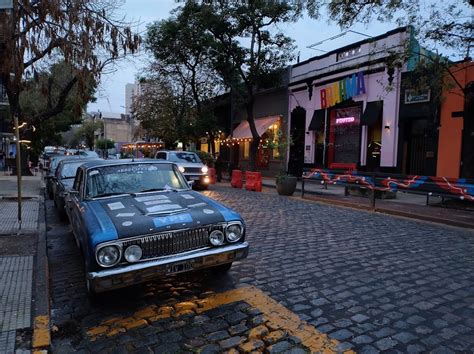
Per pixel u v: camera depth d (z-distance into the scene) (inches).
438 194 358.3
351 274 207.6
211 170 798.5
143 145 1690.5
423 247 264.8
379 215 398.3
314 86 814.5
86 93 494.3
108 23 417.1
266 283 194.1
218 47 816.9
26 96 968.3
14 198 486.3
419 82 464.8
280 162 919.0
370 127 679.1
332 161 773.3
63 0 388.2
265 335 142.2
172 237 163.2
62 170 402.6
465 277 203.2
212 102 1081.4
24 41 374.6
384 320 153.4
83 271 220.7
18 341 135.9
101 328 150.3
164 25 915.4
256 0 740.0
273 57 813.2
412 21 415.5
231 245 176.2
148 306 169.3
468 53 419.2
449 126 544.4
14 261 222.8
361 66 676.7
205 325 151.0
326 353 129.3
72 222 236.1
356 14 430.6
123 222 162.9
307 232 309.4
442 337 140.0
